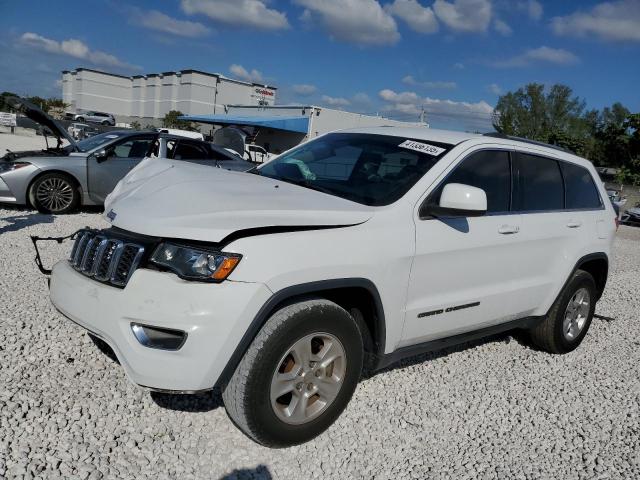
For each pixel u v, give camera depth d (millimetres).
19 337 3846
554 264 4488
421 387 3932
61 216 8711
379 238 3105
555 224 4414
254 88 89812
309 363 2896
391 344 3316
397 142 3941
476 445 3303
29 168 8484
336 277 2881
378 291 3096
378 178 3574
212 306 2541
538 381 4328
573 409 3939
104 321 2701
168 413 3156
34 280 5129
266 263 2650
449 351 4688
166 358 2543
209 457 2822
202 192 3055
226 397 2758
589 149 44562
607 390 4340
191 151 9781
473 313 3811
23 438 2762
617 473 3197
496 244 3828
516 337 5281
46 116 6145
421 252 3301
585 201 4965
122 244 2781
